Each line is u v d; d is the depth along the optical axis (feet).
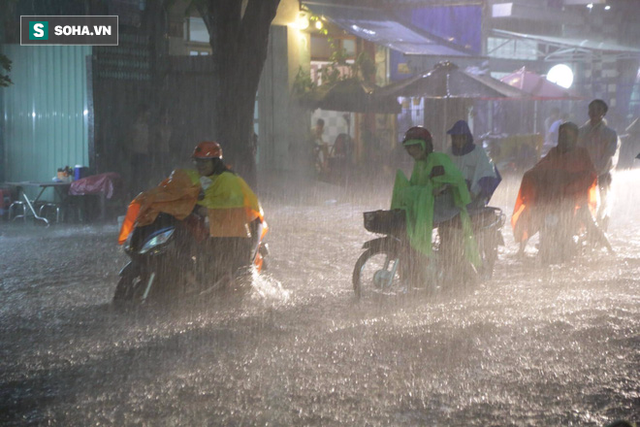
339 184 69.31
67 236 42.70
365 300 25.44
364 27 77.82
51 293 26.81
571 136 33.47
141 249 24.06
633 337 20.47
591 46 95.81
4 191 52.65
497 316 22.84
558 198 33.22
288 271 31.09
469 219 26.61
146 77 56.90
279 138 71.05
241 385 16.60
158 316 22.98
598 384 16.74
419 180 26.50
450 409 15.20
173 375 17.31
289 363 18.15
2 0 55.11
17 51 56.18
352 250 36.52
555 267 31.78
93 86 52.90
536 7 91.40
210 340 20.26
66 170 52.44
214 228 24.80
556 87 69.92
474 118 86.53
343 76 73.51
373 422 14.51
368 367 17.83
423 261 25.84
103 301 25.41
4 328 21.63
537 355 18.81
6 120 56.80
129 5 56.80
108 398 15.83
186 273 24.56
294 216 49.98
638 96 107.76
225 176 25.20
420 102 79.56
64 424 14.49
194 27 66.80
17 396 16.01
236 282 25.11
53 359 18.62
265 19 50.03
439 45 81.51
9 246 38.34
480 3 82.89
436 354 18.86
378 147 80.43
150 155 55.83
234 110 50.55
